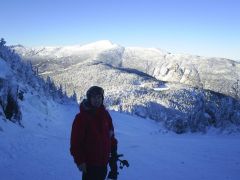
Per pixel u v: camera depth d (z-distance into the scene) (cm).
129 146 2267
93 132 554
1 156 1335
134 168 1327
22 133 2234
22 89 4069
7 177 998
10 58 5272
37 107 4097
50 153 1602
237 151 2095
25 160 1330
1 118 2323
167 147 2300
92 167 554
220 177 1200
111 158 595
